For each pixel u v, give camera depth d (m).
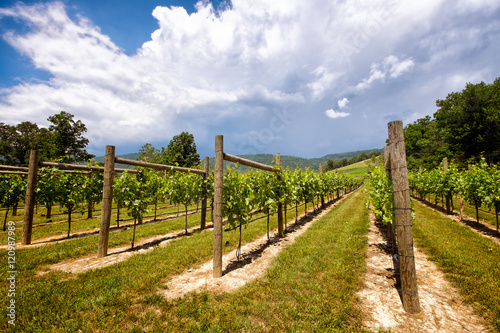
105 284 3.41
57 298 2.99
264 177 6.12
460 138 27.86
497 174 6.61
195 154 38.84
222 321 2.52
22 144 34.84
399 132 2.88
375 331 2.35
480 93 27.56
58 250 5.24
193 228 8.21
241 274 3.93
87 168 7.53
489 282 3.30
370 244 5.46
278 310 2.70
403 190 2.82
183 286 3.48
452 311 2.72
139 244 6.15
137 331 2.37
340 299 2.92
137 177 6.34
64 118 33.41
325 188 13.28
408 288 2.71
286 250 5.00
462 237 5.77
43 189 6.71
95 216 11.27
